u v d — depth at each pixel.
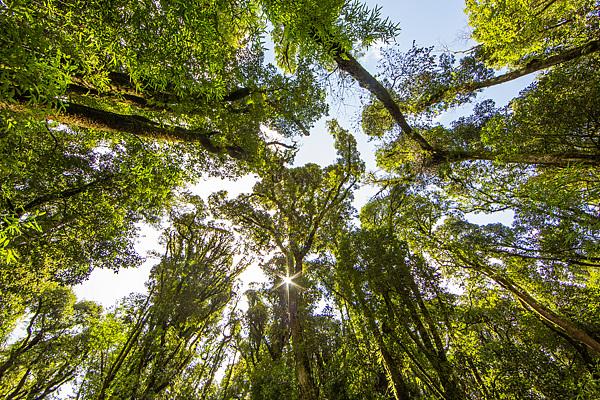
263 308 18.78
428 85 8.94
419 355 7.47
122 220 7.97
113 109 4.85
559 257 8.23
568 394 6.69
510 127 7.48
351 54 5.52
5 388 14.21
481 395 7.13
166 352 10.82
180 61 2.37
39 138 5.91
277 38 3.26
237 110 6.20
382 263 8.00
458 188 9.96
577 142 6.98
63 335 14.34
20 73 1.56
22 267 7.30
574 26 7.68
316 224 13.86
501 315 9.64
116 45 2.38
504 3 8.26
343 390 9.37
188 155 6.91
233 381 19.22
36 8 2.00
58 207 6.91
